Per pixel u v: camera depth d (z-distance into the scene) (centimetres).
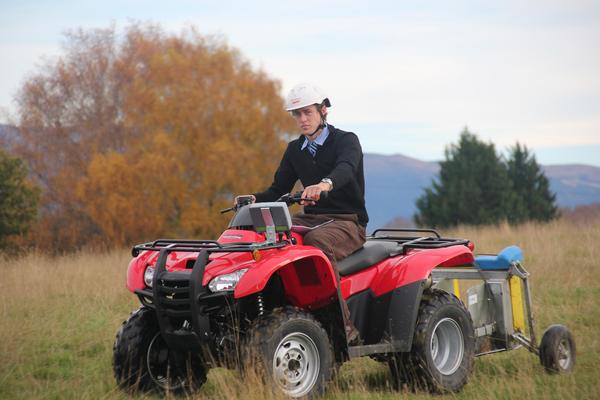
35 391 1159
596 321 1644
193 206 6781
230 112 6875
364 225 1235
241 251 1037
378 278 1199
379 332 1188
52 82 9000
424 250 1229
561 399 1097
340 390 1146
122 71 8906
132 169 6631
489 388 1170
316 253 1075
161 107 6862
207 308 1041
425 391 1180
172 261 1095
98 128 8719
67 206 8025
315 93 1232
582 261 2550
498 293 1343
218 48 7306
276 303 1162
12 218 5397
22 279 2288
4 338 1434
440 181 12688
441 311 1203
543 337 1288
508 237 3331
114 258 2967
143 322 1161
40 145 8662
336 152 1229
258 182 6912
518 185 13138
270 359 1030
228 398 1053
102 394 1139
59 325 1641
